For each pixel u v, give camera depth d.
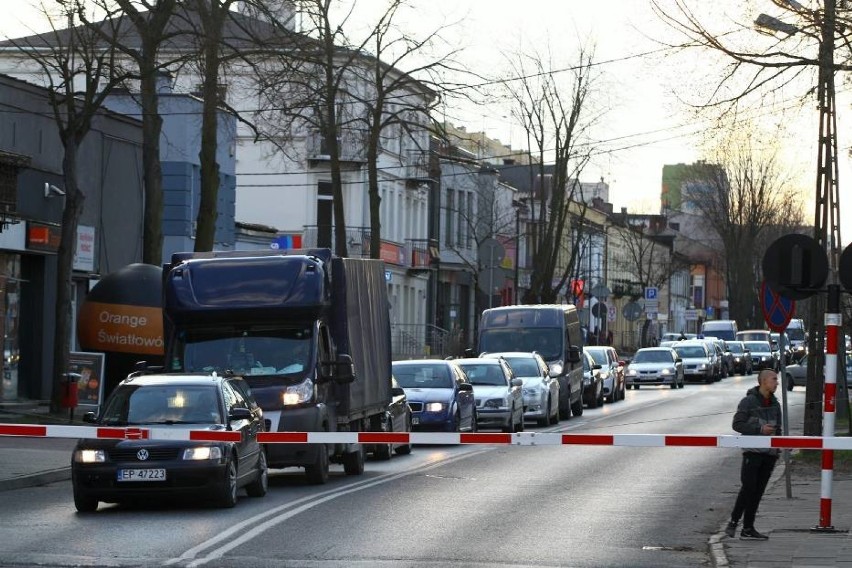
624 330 169.88
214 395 24.75
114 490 23.30
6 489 28.05
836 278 36.06
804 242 21.12
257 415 26.81
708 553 18.98
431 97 55.97
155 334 46.62
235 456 24.30
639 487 29.03
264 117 59.88
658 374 85.81
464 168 110.25
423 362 42.59
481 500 25.84
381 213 96.94
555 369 55.84
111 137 55.41
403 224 101.94
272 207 90.88
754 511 20.00
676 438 19.53
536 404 50.12
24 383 50.25
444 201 110.31
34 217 48.84
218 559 17.75
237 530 20.83
